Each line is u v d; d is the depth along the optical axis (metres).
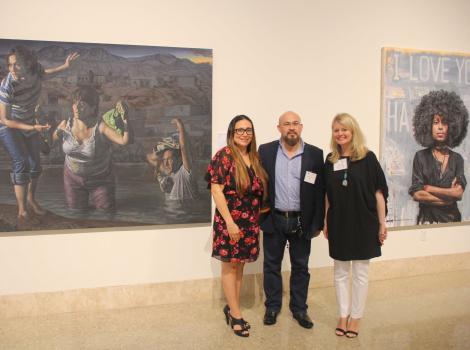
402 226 4.08
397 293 3.72
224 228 2.88
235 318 2.99
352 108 3.87
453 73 4.07
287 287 3.77
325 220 3.01
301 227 3.02
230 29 3.51
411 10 3.99
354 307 2.91
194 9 3.41
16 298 3.21
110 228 3.35
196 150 3.41
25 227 3.14
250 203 2.91
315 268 3.87
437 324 3.10
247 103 3.59
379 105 3.95
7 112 3.05
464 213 4.18
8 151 3.07
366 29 3.87
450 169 4.11
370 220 2.80
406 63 3.94
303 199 3.00
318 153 3.05
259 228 3.03
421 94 3.99
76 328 3.04
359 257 2.80
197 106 3.39
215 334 2.95
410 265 4.17
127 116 3.26
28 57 3.06
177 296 3.52
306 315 3.12
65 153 3.17
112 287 3.38
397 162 3.96
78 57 3.15
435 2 4.07
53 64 3.11
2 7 3.05
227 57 3.52
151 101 3.30
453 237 4.29
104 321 3.16
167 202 3.38
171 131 3.36
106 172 3.25
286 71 3.67
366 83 3.89
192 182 3.42
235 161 2.86
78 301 3.33
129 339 2.87
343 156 2.86
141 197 3.33
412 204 4.03
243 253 2.89
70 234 3.28
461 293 3.72
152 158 3.33
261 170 3.00
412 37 4.02
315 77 3.75
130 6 3.28
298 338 2.89
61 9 3.15
